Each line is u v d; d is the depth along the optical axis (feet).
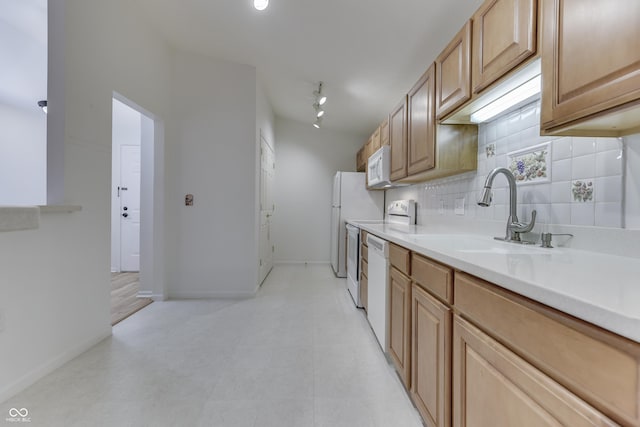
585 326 1.66
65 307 5.82
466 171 6.18
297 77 10.25
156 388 4.97
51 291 5.53
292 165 15.80
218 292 10.23
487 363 2.58
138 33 8.13
